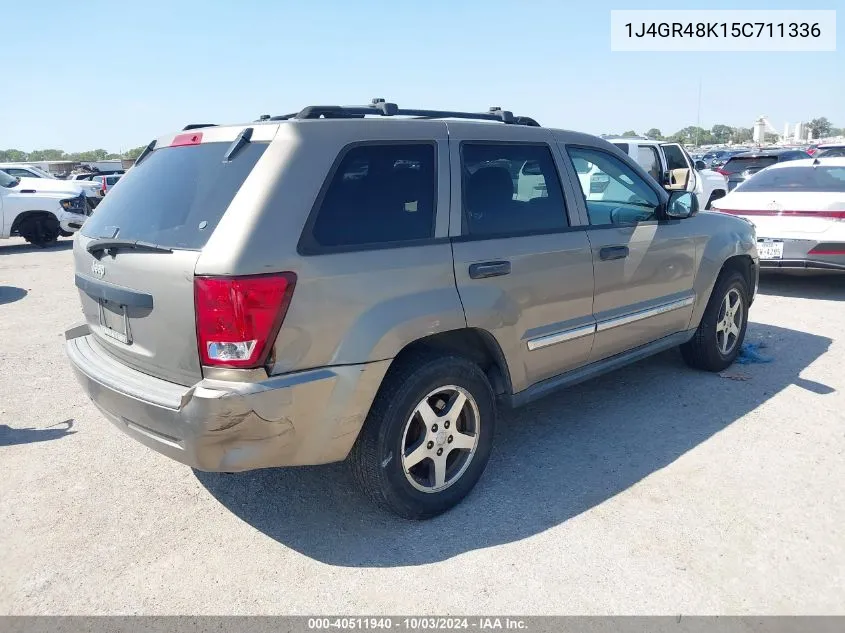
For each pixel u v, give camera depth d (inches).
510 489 142.7
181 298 107.2
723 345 209.6
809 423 171.5
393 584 113.0
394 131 126.1
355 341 113.8
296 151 112.5
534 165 150.7
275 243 106.3
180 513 136.6
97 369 125.7
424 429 128.3
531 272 142.3
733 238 202.1
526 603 107.3
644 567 115.4
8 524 132.7
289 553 122.5
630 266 167.5
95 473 153.6
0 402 197.6
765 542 121.3
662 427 171.2
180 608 108.5
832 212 298.2
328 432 114.4
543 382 154.4
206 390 104.4
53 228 578.6
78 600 110.7
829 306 298.0
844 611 104.3
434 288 124.7
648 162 496.4
